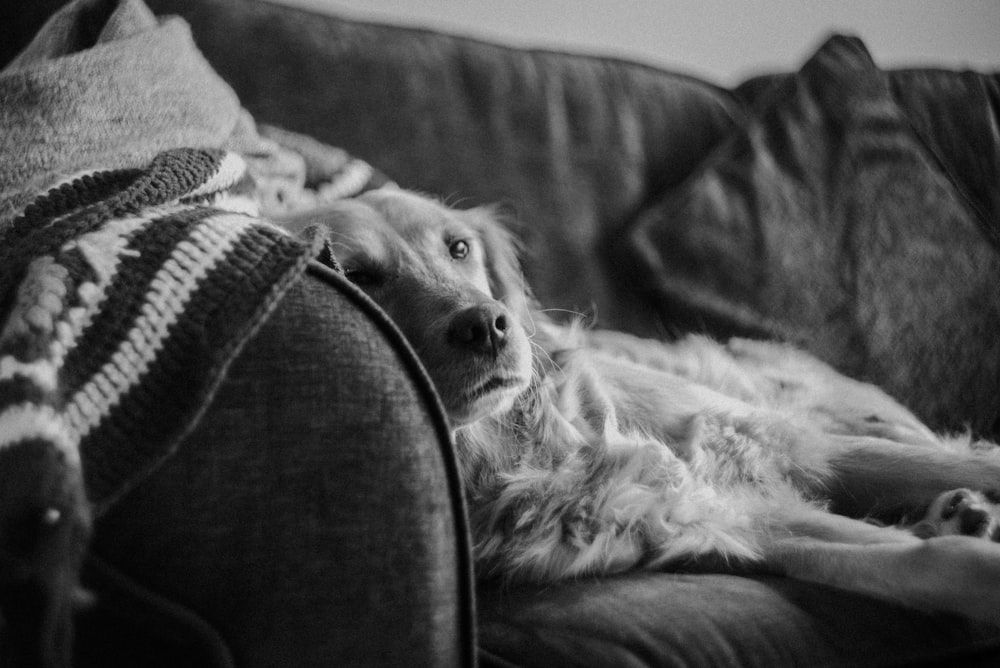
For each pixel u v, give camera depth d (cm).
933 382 154
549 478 101
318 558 52
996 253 161
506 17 199
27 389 46
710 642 69
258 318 51
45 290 50
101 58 92
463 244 121
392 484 53
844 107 159
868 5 246
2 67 123
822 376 147
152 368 50
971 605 76
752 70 232
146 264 53
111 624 51
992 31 269
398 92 138
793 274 149
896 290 153
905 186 158
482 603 85
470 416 95
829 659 70
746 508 108
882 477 120
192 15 128
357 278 106
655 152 160
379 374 55
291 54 132
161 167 65
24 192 74
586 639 69
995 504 107
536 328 125
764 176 153
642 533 98
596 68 161
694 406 129
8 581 42
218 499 51
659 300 149
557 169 148
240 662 52
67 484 44
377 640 53
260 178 108
